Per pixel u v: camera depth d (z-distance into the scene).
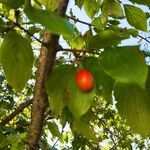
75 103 0.20
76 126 0.24
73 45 0.26
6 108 0.71
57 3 0.25
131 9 0.31
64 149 0.57
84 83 0.20
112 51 0.17
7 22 0.22
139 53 0.17
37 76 0.28
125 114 0.20
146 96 0.20
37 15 0.17
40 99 0.28
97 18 0.36
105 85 0.21
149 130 0.20
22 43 0.22
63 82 0.21
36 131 0.28
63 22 0.17
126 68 0.16
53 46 0.25
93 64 0.21
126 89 0.20
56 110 0.21
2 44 0.22
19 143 0.27
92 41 0.21
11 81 0.22
